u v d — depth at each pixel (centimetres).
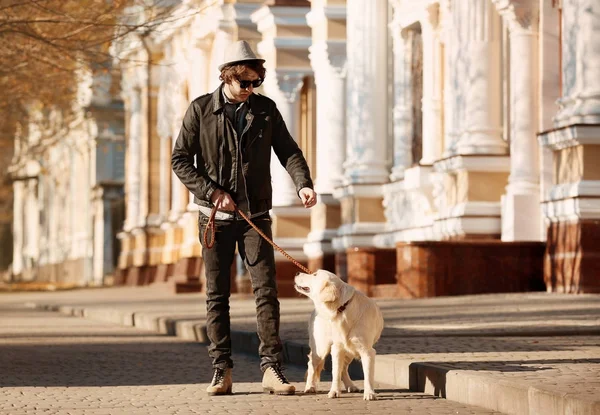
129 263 5238
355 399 997
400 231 2745
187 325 1862
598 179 1939
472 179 2298
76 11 2327
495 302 1870
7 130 3691
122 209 6400
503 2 2214
